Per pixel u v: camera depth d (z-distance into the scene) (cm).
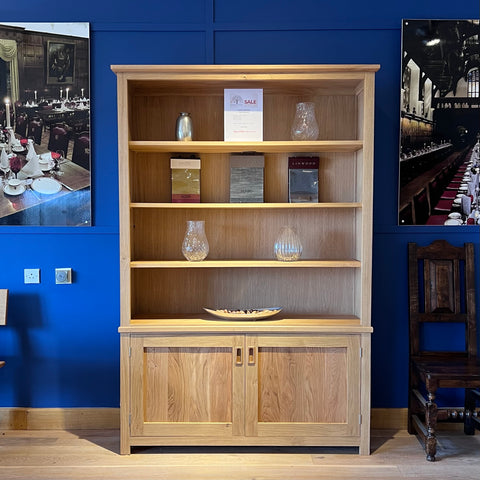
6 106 292
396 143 297
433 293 295
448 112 295
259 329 262
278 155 292
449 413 286
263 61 294
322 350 265
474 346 293
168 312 296
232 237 295
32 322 301
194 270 295
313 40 293
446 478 245
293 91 284
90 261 300
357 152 284
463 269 303
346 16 293
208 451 273
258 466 257
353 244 293
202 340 263
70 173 295
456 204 297
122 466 257
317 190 286
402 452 271
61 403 304
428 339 303
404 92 293
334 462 261
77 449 276
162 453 271
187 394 266
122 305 265
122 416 266
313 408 266
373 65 253
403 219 298
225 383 266
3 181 295
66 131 294
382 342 304
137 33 293
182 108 291
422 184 297
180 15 293
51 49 291
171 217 293
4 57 291
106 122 295
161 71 257
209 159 292
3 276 299
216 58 294
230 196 285
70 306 301
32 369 302
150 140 291
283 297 296
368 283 264
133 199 289
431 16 293
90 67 293
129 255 264
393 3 293
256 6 293
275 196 294
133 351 264
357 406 265
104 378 303
